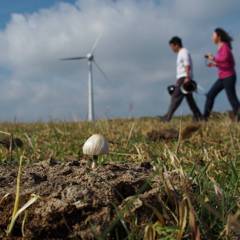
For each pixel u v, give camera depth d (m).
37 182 1.62
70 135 4.43
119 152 2.97
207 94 6.76
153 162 2.26
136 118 6.66
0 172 1.71
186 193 1.43
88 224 1.44
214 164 2.36
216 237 1.49
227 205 1.64
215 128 4.57
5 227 1.51
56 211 1.45
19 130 5.37
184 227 1.41
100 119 5.84
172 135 3.83
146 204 1.46
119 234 1.45
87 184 1.56
